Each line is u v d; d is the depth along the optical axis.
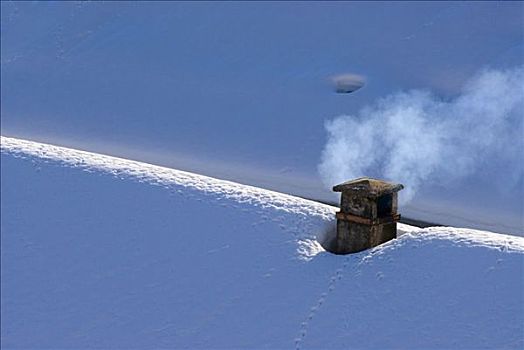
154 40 76.81
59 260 33.81
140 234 33.22
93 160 37.62
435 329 26.09
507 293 26.05
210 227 32.25
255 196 33.03
